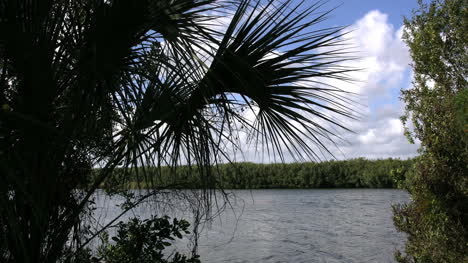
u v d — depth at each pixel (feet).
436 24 17.33
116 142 6.86
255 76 6.48
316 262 27.45
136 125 6.43
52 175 6.04
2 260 6.09
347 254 29.96
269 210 59.16
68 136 5.80
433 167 14.52
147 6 5.60
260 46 6.49
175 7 6.12
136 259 7.79
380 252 30.48
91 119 6.34
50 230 6.49
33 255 6.08
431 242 14.02
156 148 6.77
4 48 5.55
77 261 7.20
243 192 98.63
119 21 5.53
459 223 13.62
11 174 4.47
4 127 5.31
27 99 5.81
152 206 8.60
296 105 6.72
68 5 6.18
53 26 6.08
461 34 16.58
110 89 5.59
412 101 16.22
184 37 5.54
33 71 5.71
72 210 6.89
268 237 36.35
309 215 53.93
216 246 30.89
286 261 27.45
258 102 6.86
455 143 14.17
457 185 13.85
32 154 5.65
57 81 6.15
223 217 48.78
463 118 13.43
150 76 5.90
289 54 6.53
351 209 60.44
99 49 5.53
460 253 13.53
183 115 6.88
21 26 5.56
